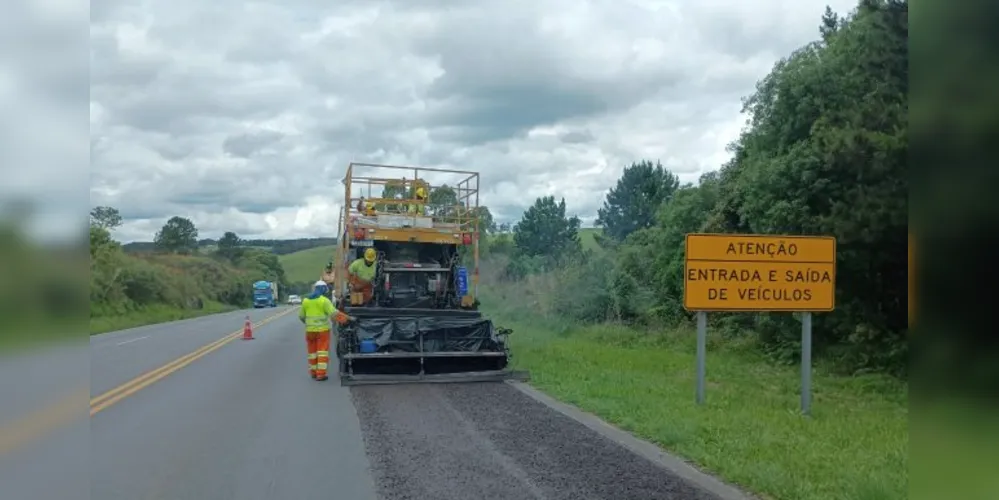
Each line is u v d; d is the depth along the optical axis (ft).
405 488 23.86
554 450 29.04
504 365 50.78
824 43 57.77
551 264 118.62
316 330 50.16
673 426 31.81
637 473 25.63
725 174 77.15
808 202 50.16
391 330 49.90
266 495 23.21
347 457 28.02
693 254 38.70
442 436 31.68
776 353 59.77
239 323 135.64
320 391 44.80
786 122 54.80
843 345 55.06
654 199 166.30
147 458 27.89
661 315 79.56
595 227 214.69
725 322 70.33
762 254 38.96
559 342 71.97
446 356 49.29
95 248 160.76
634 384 45.68
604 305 84.17
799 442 29.71
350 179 58.54
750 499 22.85
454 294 57.82
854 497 22.30
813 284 39.06
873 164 43.42
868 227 44.32
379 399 41.68
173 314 182.19
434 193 59.52
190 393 43.96
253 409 38.47
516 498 22.82
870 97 45.68
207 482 24.68
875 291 49.78
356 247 57.41
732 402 39.65
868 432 31.96
